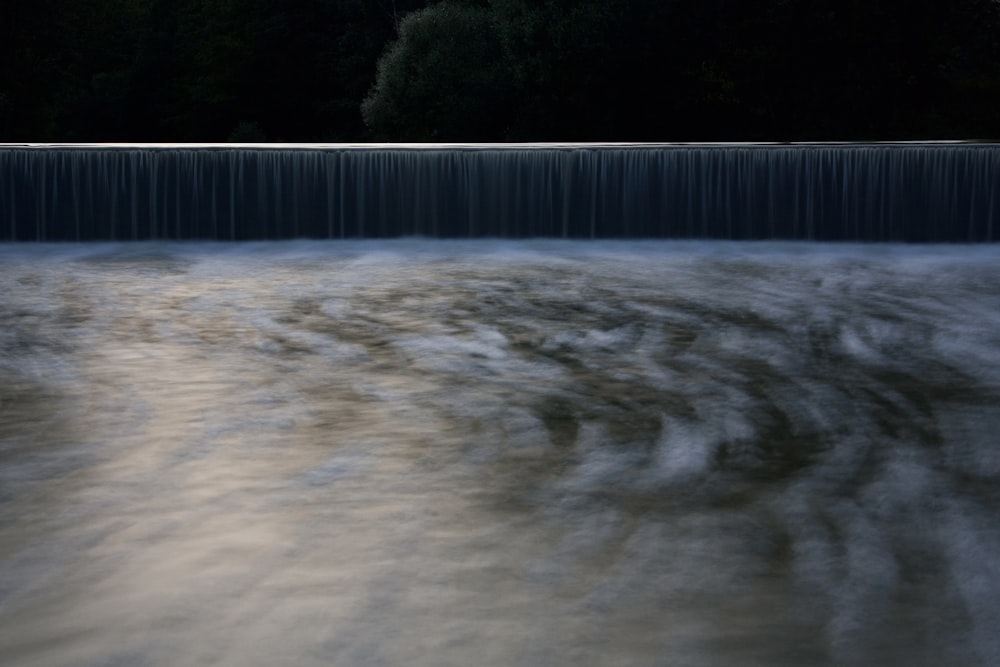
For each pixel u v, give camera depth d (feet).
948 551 13.01
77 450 17.63
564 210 54.29
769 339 28.09
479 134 109.60
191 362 25.36
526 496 15.11
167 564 12.71
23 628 11.09
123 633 10.97
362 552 13.07
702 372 23.81
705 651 10.53
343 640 10.80
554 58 102.42
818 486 15.56
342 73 147.95
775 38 105.50
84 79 198.08
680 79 107.14
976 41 109.81
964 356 25.61
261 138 148.66
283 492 15.34
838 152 52.60
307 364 25.03
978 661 10.32
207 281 40.83
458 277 41.60
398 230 54.90
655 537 13.51
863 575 12.30
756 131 111.34
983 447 17.69
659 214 53.88
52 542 13.41
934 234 52.42
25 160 53.83
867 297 35.76
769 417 19.71
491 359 25.55
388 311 33.32
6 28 147.13
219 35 160.45
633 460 16.90
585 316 32.09
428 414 19.99
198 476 16.15
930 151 51.93
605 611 11.41
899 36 103.24
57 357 26.16
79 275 42.86
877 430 18.79
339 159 54.24
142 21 194.80
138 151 53.88
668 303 34.60
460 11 110.83
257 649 10.63
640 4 101.19
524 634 10.89
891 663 10.29
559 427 19.01
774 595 11.79
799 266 45.03
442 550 13.10
